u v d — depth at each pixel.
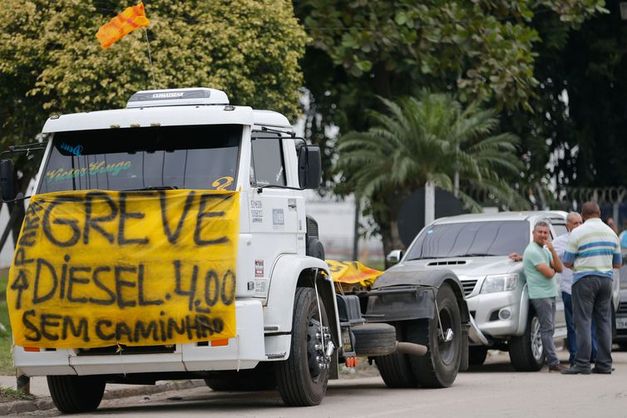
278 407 28.88
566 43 73.69
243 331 26.20
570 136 78.88
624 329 49.19
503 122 73.06
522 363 40.81
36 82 44.81
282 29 47.56
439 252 42.94
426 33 58.88
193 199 26.42
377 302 33.75
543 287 39.75
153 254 26.28
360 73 59.34
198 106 28.05
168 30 44.38
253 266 26.84
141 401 32.78
